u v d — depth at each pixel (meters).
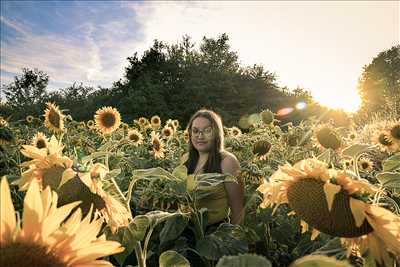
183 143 9.41
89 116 41.94
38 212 0.78
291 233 3.37
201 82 44.50
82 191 1.60
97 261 0.81
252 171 4.02
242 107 44.78
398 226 1.34
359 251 1.43
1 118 6.10
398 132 5.44
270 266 0.65
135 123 11.59
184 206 2.90
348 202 1.42
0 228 0.76
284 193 1.58
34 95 44.56
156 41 50.94
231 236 2.91
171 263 1.45
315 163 1.54
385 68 35.00
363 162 5.30
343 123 16.75
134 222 1.80
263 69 49.94
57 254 0.79
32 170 1.73
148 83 41.56
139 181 4.11
